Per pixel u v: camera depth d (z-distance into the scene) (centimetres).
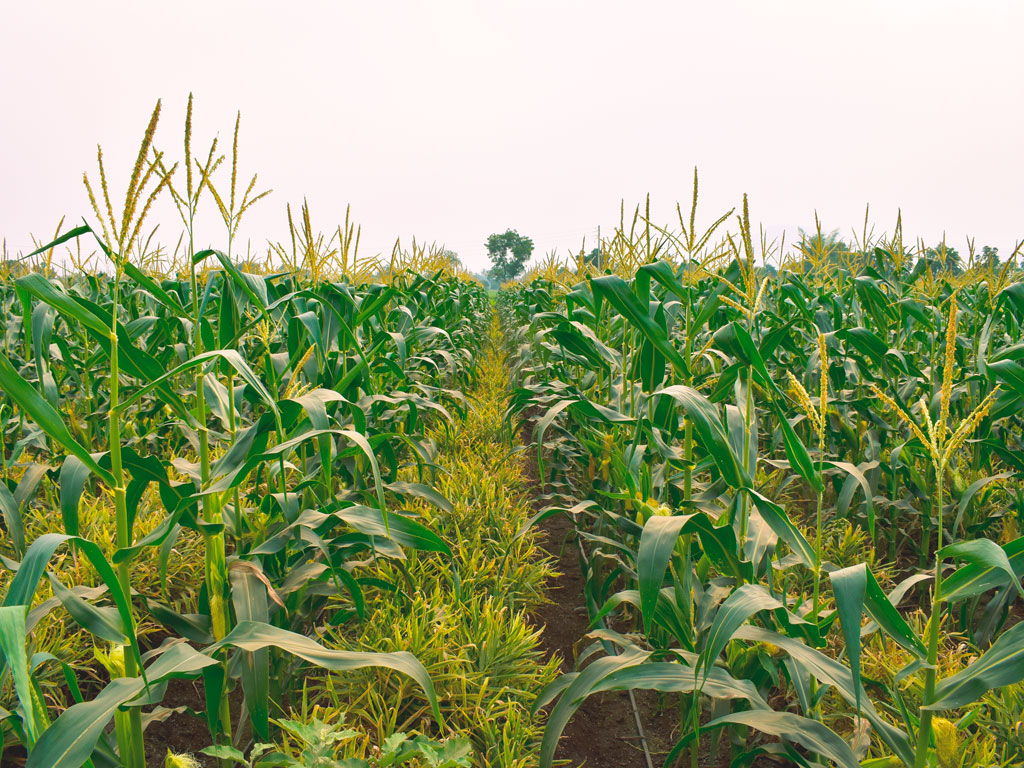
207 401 270
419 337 480
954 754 173
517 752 239
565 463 517
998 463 465
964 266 623
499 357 1221
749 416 241
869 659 265
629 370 392
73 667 268
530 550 399
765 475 488
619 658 209
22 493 286
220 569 220
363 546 267
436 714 182
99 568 143
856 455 451
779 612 188
